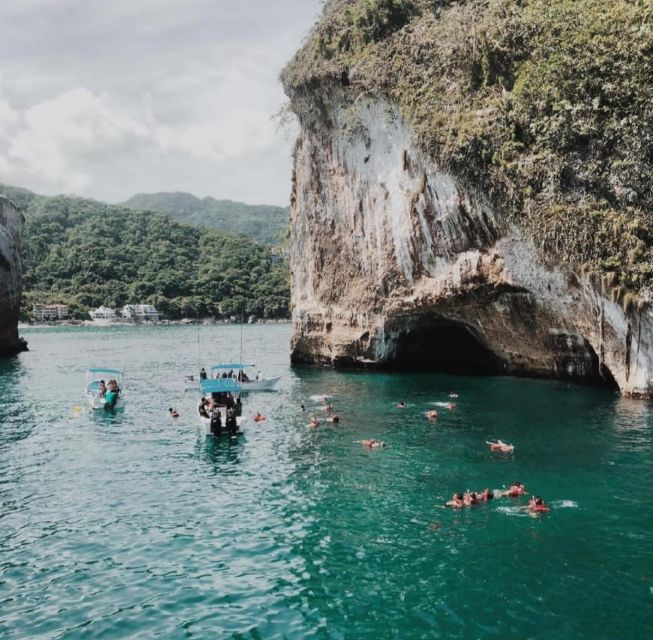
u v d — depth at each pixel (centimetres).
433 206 3444
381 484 1802
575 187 2789
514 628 1052
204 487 1827
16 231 7112
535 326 3462
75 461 2133
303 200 4756
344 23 4000
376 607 1134
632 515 1523
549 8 3062
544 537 1409
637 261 2639
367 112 3847
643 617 1077
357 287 4319
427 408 2895
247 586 1224
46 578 1270
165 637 1054
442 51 3319
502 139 2953
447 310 3784
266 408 3070
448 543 1390
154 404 3334
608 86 2736
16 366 5438
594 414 2616
